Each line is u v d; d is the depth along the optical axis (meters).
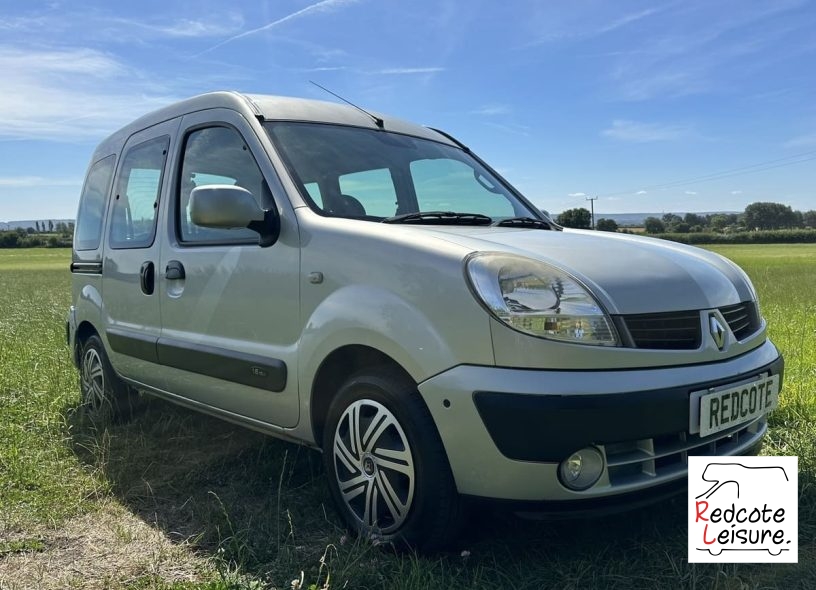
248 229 3.10
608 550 2.59
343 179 3.21
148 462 3.62
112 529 2.86
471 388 2.23
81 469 3.52
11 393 4.97
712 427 2.39
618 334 2.27
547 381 2.17
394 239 2.56
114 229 4.32
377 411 2.57
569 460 2.21
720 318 2.54
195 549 2.66
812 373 5.00
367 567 2.42
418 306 2.40
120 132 4.63
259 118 3.29
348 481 2.70
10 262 53.75
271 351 2.96
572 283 2.31
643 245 2.88
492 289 2.27
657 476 2.32
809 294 12.66
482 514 2.75
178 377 3.62
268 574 2.43
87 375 4.73
